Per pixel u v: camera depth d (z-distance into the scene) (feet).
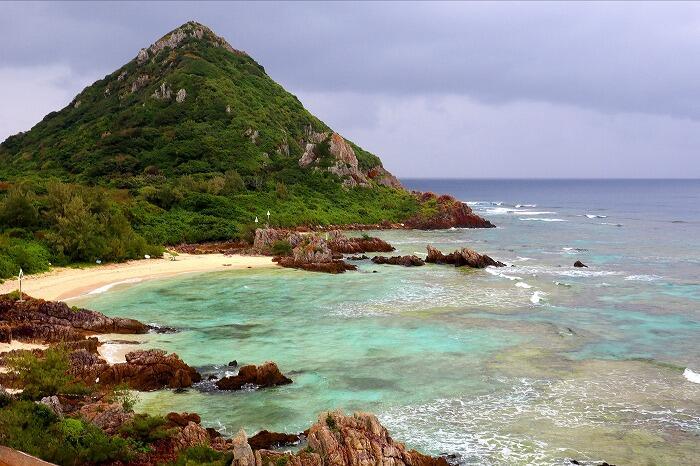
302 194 451.53
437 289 216.74
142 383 114.73
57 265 235.40
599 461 88.94
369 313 177.27
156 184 402.11
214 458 77.10
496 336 153.38
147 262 264.11
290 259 268.21
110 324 151.74
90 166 455.63
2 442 75.00
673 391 116.26
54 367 106.11
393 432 97.71
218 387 115.14
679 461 89.20
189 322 164.96
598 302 195.62
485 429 99.30
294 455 80.33
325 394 113.39
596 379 122.72
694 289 219.41
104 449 78.74
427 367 129.08
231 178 417.69
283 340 148.25
